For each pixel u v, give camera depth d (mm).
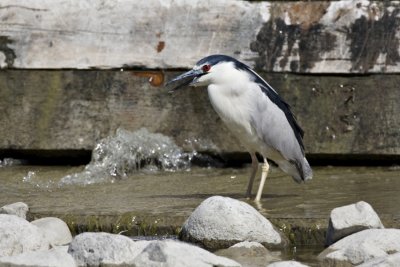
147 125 14156
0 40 14125
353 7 13586
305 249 9367
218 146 14094
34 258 8008
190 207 10688
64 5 14094
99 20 14047
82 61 14094
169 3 13953
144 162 14094
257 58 13773
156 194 11852
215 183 12727
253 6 13828
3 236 8586
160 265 7855
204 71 11273
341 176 13070
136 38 14023
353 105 13703
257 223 9281
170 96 14094
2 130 14242
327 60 13680
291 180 12812
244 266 8508
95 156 13945
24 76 14172
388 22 13539
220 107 11344
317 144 13781
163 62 13984
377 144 13688
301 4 13750
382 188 11875
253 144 11453
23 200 11461
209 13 13859
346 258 8367
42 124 14195
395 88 13609
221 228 9180
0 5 14102
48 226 9641
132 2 14023
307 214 10055
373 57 13602
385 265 7766
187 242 9336
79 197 11656
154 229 9922
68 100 14156
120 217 10109
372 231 8812
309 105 13781
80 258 8281
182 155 14133
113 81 14109
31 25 14094
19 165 14492
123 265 8078
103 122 14148
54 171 13930
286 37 13703
